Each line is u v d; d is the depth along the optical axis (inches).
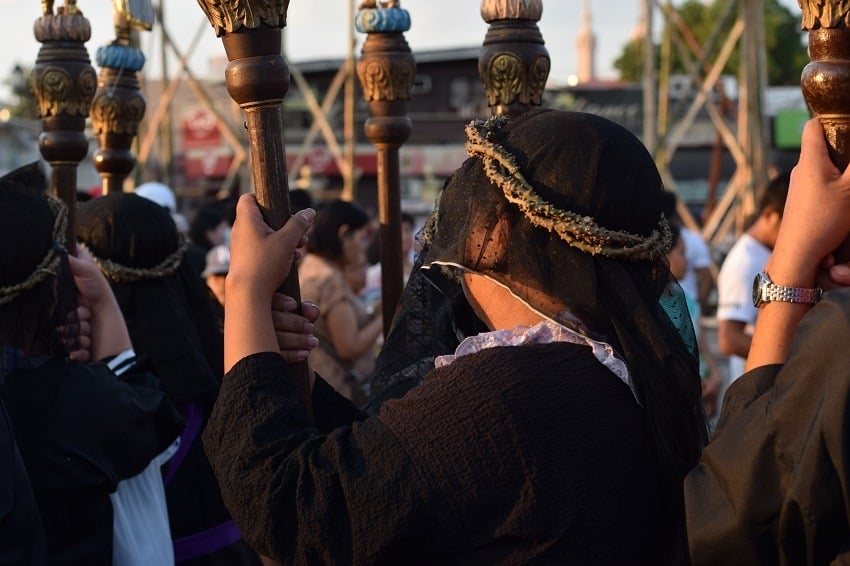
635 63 1291.8
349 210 148.9
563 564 45.7
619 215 49.9
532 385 47.3
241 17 52.7
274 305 54.3
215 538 97.8
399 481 46.0
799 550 42.1
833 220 47.2
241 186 498.9
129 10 89.4
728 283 163.6
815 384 41.7
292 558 47.9
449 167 747.4
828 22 46.4
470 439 46.2
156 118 428.5
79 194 161.8
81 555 74.7
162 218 102.8
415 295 58.7
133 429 77.4
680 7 1128.2
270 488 48.3
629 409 49.2
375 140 87.7
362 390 146.9
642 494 48.2
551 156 50.3
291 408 50.9
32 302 75.9
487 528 46.0
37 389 75.0
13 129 666.8
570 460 46.6
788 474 42.1
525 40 76.5
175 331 100.3
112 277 99.1
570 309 49.7
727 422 46.5
